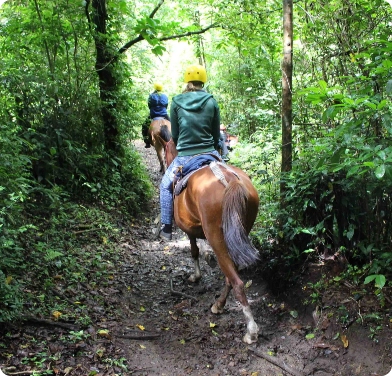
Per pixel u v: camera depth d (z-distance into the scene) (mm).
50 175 6598
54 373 3438
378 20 4750
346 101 3664
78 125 7379
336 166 4098
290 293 4742
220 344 4199
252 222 4234
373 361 3656
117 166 8594
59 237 5707
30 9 7141
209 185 3945
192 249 5434
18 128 5973
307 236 4883
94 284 5043
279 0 7426
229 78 11266
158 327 4531
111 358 3818
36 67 6957
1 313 3715
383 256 4125
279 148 6027
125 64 8805
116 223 7266
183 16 10555
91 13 7906
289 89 5059
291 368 3799
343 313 4090
